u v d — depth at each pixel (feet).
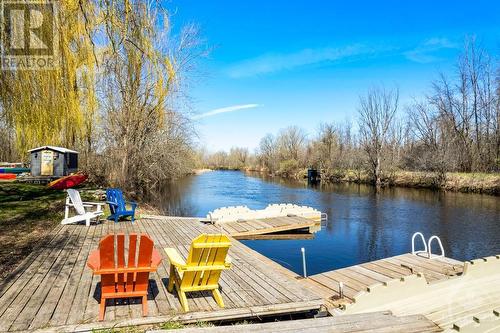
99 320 13.30
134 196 62.59
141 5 40.50
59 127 29.99
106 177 71.51
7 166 94.27
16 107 26.27
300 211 52.70
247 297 16.44
